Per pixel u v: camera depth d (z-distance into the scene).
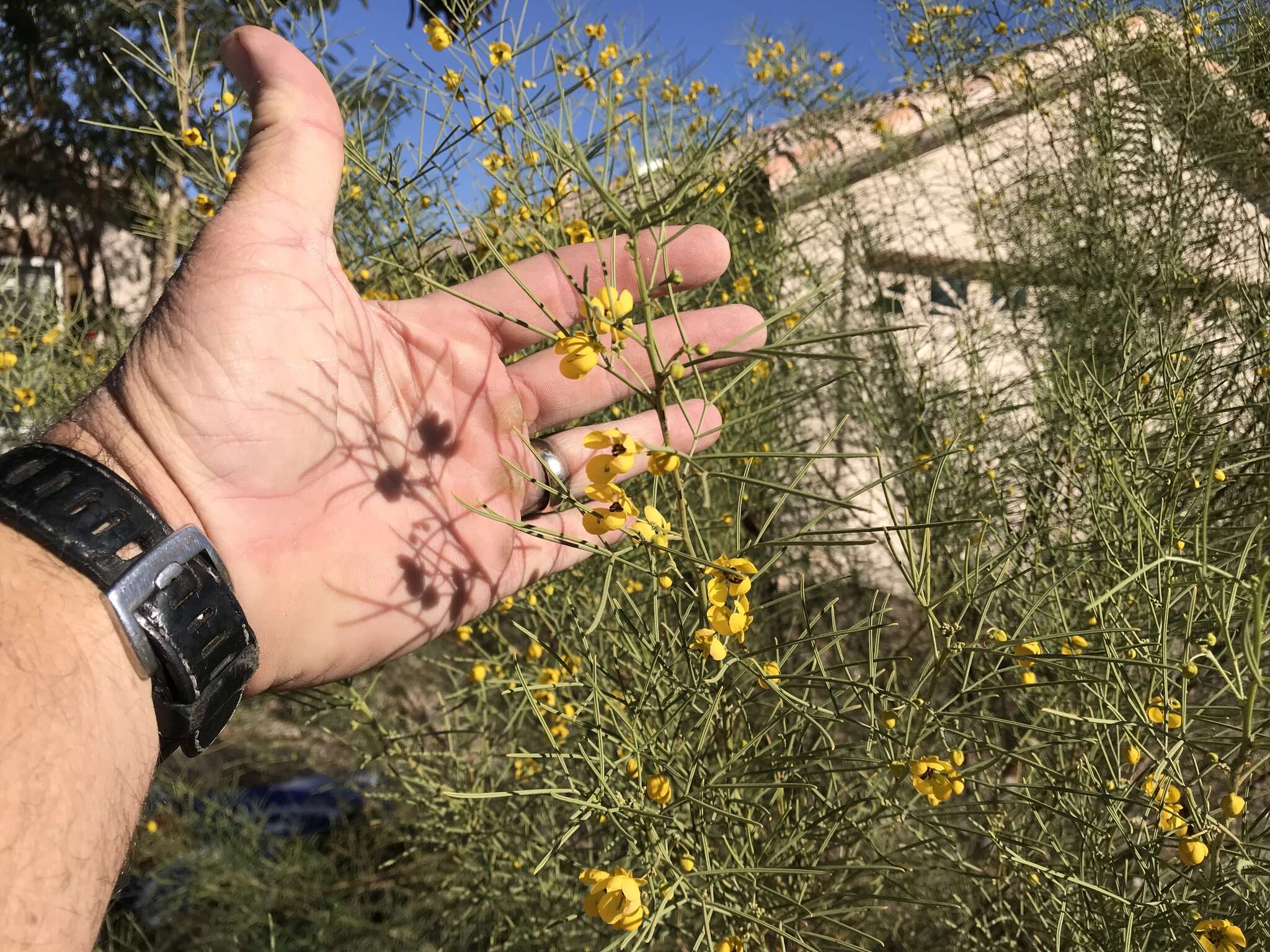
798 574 0.62
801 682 0.22
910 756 0.22
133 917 0.52
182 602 0.19
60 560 0.18
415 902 0.53
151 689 0.19
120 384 0.22
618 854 0.34
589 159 0.31
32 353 0.59
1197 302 0.44
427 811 0.44
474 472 0.27
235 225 0.23
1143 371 0.34
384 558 0.25
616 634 0.31
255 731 0.62
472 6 0.26
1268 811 0.24
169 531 0.20
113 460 0.21
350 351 0.25
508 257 0.35
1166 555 0.20
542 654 0.34
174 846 0.56
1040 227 0.62
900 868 0.21
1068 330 0.54
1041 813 0.29
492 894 0.39
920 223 0.78
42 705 0.17
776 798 0.28
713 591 0.19
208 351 0.22
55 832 0.16
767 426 0.57
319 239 0.24
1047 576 0.32
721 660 0.21
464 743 0.45
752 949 0.25
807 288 0.64
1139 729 0.23
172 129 0.92
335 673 0.25
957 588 0.23
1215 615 0.24
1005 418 0.55
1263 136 0.45
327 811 0.62
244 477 0.23
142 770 0.18
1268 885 0.24
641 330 0.27
